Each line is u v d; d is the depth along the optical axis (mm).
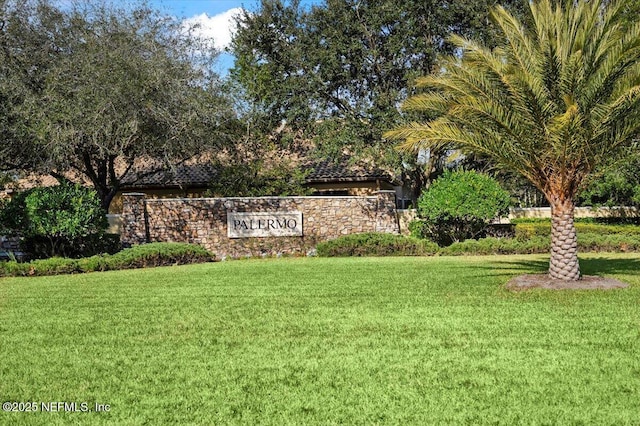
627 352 7051
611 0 11992
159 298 11539
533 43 12312
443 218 22172
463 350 7266
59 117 18047
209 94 21125
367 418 5223
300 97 23672
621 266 15672
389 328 8508
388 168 24828
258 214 22484
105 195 23172
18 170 21281
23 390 6121
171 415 5371
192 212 22422
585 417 5145
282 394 5848
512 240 20766
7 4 19422
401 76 24047
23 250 19656
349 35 23812
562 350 7176
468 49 12383
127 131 19016
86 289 13016
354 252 20625
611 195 25312
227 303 10828
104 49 19453
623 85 10992
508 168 12828
